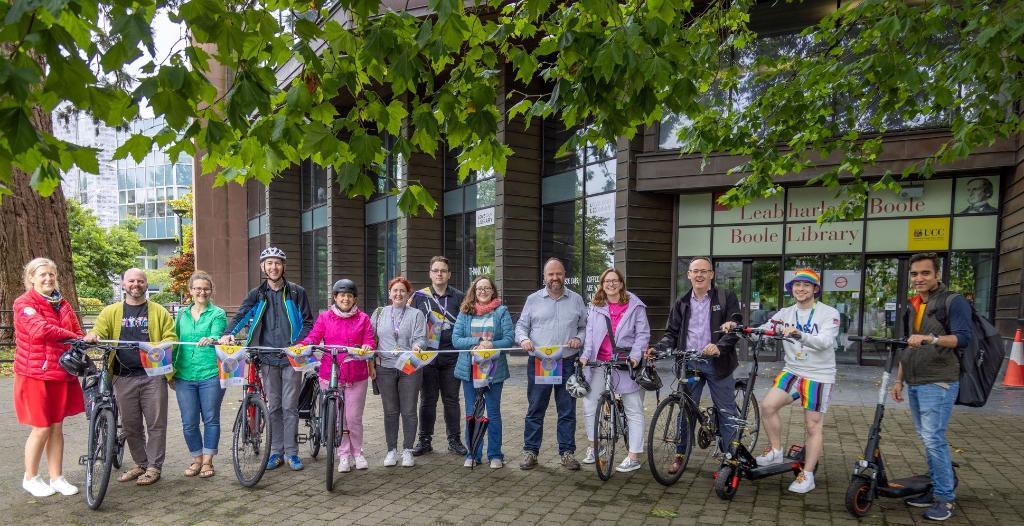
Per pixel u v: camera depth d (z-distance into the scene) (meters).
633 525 3.98
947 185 11.45
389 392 5.36
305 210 25.00
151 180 75.69
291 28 3.64
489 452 5.30
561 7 4.39
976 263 11.27
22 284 11.89
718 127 7.02
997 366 4.02
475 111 3.62
